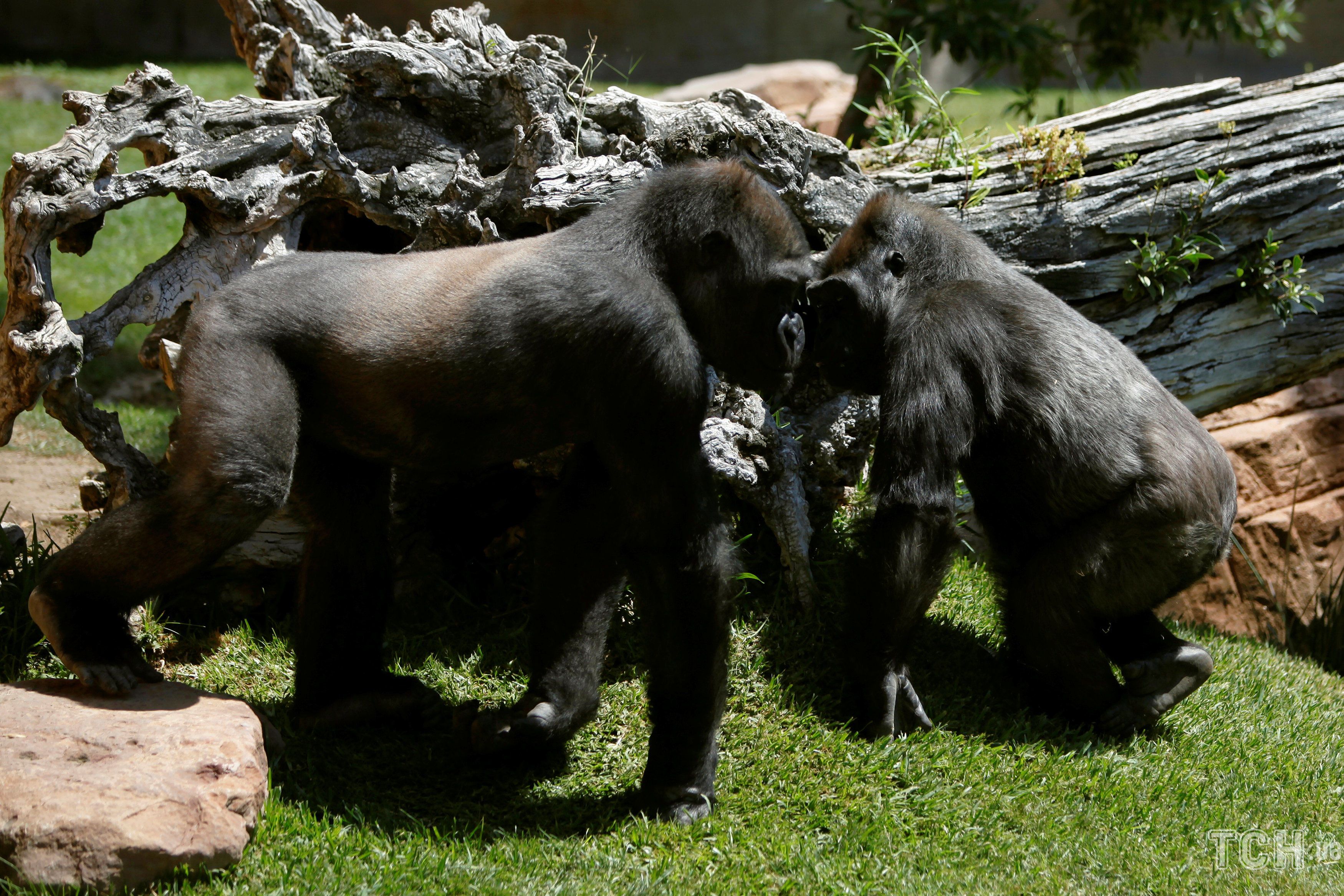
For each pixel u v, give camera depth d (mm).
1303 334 10703
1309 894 6176
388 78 8461
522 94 8469
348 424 6547
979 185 9695
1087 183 9812
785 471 8438
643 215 6629
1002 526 8094
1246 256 10320
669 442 6199
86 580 6129
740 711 7508
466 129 8797
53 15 39750
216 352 6188
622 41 46250
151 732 5836
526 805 6648
